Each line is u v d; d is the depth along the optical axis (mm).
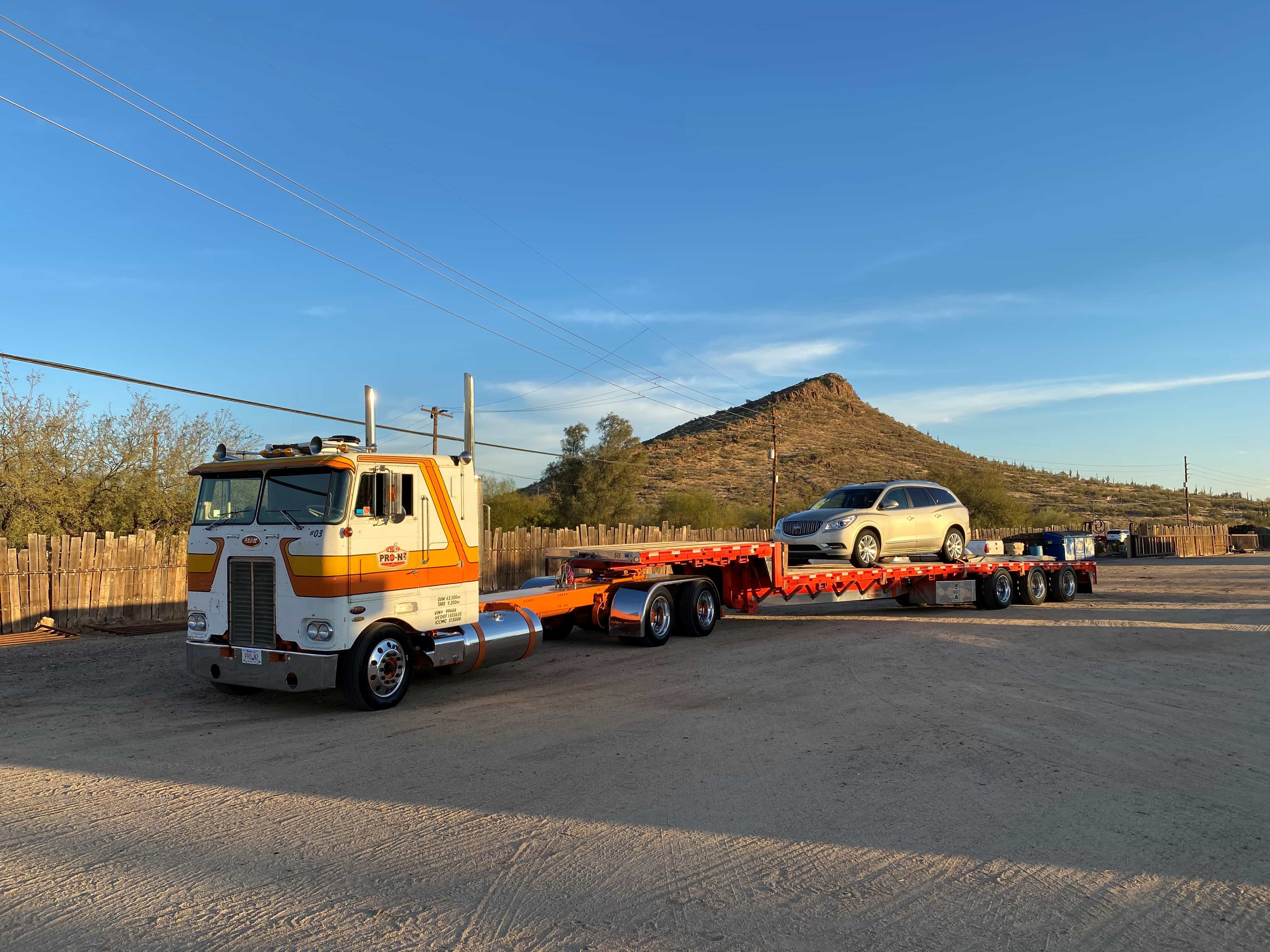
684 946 3707
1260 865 4691
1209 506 96250
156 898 4199
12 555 14086
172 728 7809
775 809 5562
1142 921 3990
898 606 19922
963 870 4586
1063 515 74938
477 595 9695
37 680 10164
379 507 8547
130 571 15656
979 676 10602
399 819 5383
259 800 5762
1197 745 7352
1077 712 8594
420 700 9102
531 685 9961
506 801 5723
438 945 3701
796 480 87812
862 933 3846
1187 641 13805
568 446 52812
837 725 7930
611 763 6633
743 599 14773
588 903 4148
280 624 8305
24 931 3850
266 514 8523
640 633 12688
